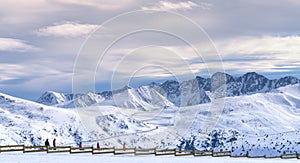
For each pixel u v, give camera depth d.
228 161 56.34
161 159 52.78
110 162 45.75
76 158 48.84
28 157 48.00
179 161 51.00
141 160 49.84
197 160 54.62
